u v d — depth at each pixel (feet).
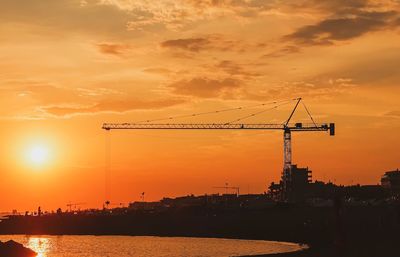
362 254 649.20
